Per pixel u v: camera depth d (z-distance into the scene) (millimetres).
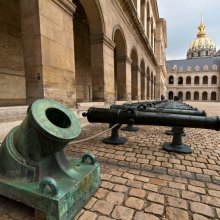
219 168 3279
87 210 2035
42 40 5012
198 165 3408
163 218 1933
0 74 8539
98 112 4574
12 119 4320
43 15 5031
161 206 2131
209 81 76438
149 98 27047
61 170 2104
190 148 4332
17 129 2307
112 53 10867
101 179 2775
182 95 82438
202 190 2510
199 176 2945
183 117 3996
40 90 5145
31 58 5172
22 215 1946
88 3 8617
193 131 6781
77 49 14500
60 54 5812
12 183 1960
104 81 9758
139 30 16969
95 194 2357
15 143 2174
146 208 2090
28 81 5293
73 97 6598
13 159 2068
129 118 4312
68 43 6250
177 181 2762
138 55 17891
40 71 5090
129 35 14570
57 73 5680
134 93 17922
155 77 38125
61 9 5824
